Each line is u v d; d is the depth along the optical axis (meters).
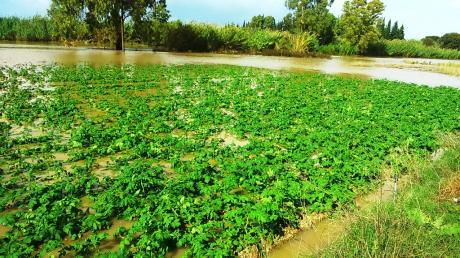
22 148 10.39
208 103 16.66
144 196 7.88
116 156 10.25
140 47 54.91
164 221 6.71
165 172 9.45
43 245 6.24
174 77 24.62
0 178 8.48
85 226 6.77
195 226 6.89
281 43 59.50
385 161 10.85
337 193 8.45
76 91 18.16
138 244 6.20
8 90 17.45
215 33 55.56
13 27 52.59
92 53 39.41
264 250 6.57
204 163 9.43
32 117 12.97
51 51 38.44
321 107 17.61
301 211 7.83
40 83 19.75
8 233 6.45
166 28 53.62
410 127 14.06
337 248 6.12
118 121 13.08
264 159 9.95
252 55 54.62
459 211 7.61
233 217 7.20
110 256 5.71
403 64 52.78
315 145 11.52
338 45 73.31
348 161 10.36
